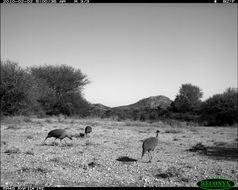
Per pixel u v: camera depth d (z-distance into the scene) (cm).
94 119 4428
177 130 2808
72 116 4653
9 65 3400
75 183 818
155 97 11431
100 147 1484
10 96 3278
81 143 1623
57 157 1170
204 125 4291
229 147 1625
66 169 977
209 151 1461
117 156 1234
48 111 4506
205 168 1029
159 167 1024
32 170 948
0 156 1184
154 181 844
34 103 3581
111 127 2925
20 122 3047
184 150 1473
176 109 5416
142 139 1919
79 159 1141
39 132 2159
